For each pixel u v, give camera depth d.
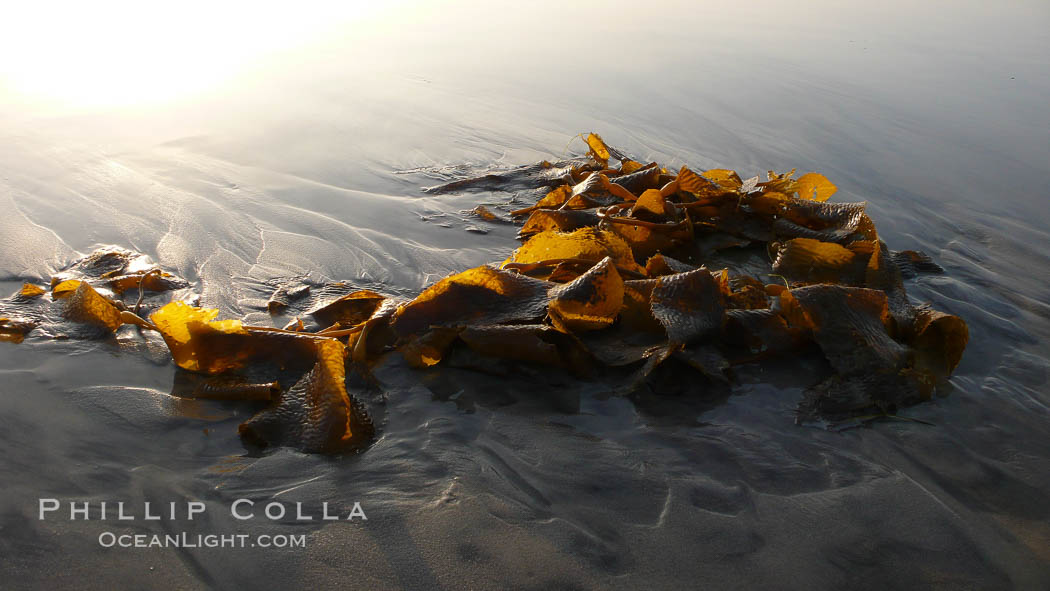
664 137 3.22
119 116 3.11
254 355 1.61
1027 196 2.62
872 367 1.62
